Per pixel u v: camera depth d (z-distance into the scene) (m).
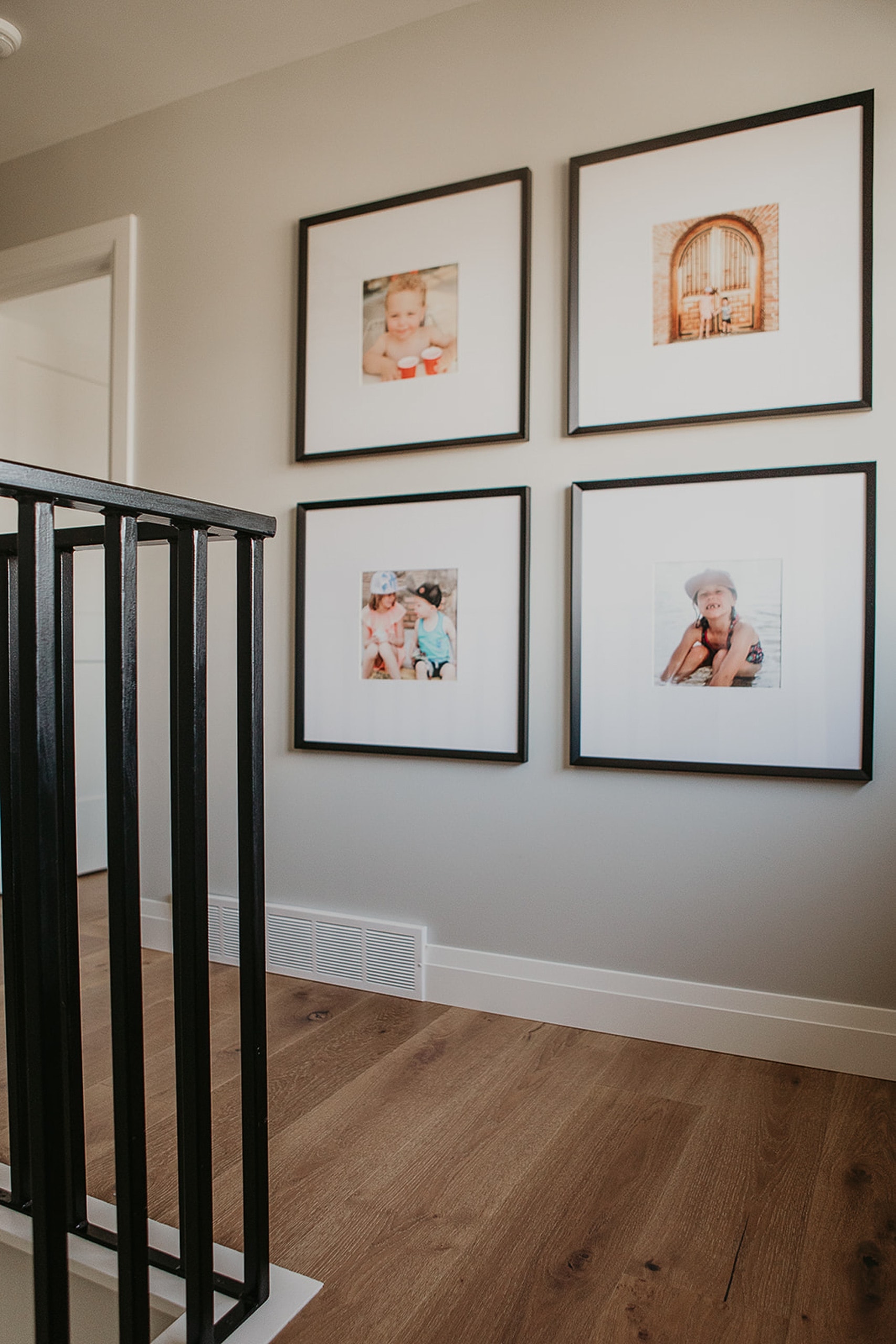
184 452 2.85
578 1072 2.02
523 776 2.36
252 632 1.23
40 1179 1.00
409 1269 1.35
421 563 2.47
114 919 1.05
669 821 2.20
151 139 2.91
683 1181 1.58
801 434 2.08
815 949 2.07
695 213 2.16
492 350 2.38
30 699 0.96
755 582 2.11
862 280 2.01
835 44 2.04
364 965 2.55
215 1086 1.93
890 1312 1.26
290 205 2.68
